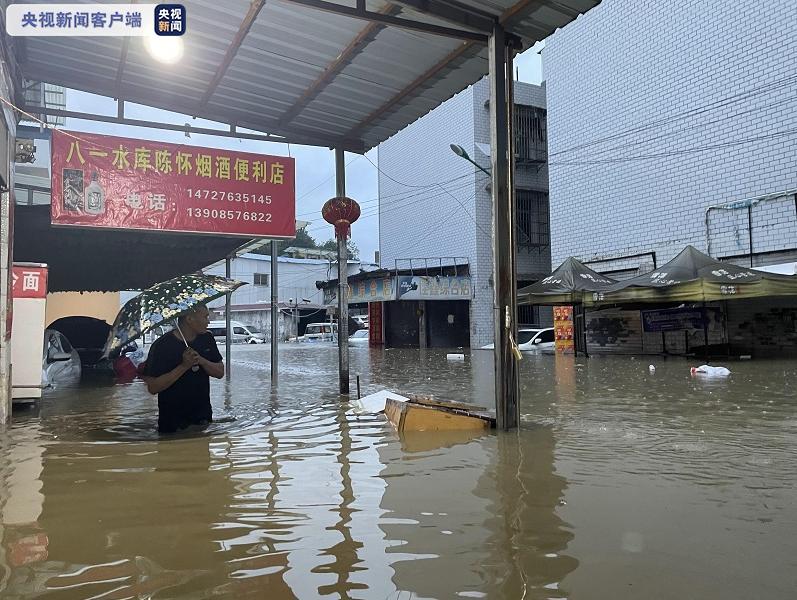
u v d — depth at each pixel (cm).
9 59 578
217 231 765
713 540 254
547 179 2536
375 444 459
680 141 1536
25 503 313
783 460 397
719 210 1438
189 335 556
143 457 421
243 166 780
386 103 741
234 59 636
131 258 1145
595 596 204
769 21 1329
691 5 1498
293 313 3997
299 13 548
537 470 374
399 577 220
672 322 1481
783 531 264
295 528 273
